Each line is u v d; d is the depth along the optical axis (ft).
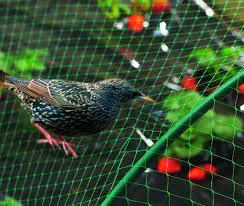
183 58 39.04
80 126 28.76
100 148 33.94
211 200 31.12
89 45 41.60
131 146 33.58
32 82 29.22
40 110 29.12
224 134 32.94
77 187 31.94
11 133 34.86
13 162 33.35
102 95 28.30
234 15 39.65
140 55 40.37
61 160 33.37
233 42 38.78
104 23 43.16
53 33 42.55
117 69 39.73
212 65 36.47
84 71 39.73
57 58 40.50
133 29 42.16
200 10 41.60
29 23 43.24
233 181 30.66
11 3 44.52
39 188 31.99
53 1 44.70
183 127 28.37
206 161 32.35
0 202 30.50
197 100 33.94
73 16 43.75
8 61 38.24
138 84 38.17
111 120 28.91
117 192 27.14
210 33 39.88
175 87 36.81
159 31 41.52
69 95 28.30
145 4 42.88
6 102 36.24
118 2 43.42
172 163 32.09
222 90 28.76
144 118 34.94
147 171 31.83
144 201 30.86
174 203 30.86
